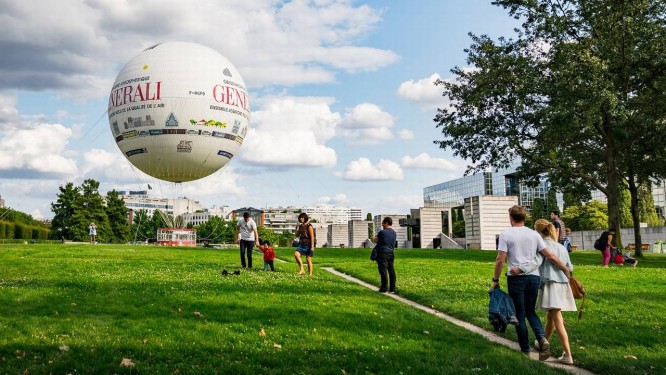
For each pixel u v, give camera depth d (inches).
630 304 539.5
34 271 746.8
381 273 649.0
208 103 1921.8
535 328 354.3
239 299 501.0
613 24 1232.2
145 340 339.9
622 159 1445.6
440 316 498.3
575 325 442.9
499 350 358.0
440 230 2406.5
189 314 426.9
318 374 287.4
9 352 303.4
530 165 1497.3
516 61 1322.6
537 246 360.8
